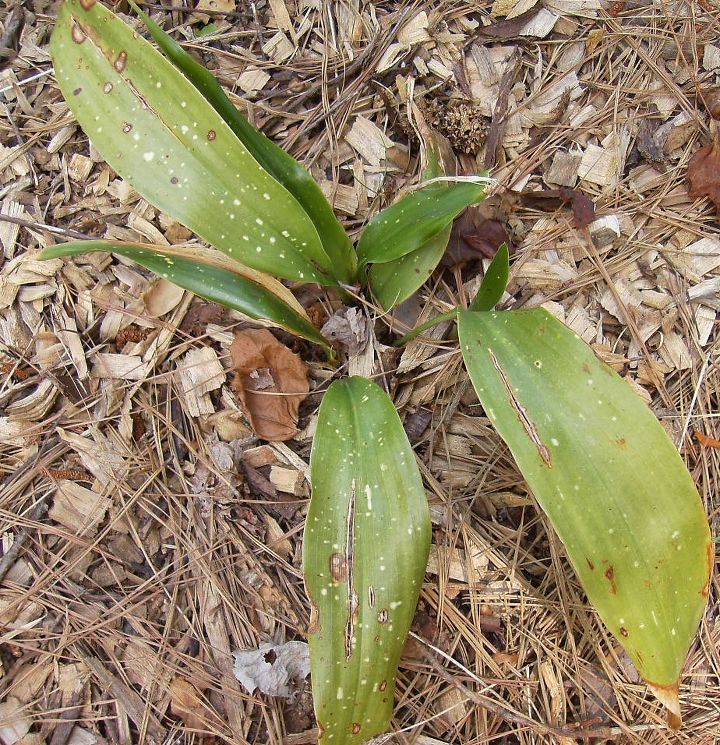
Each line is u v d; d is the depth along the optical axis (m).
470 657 0.52
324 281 0.51
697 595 0.42
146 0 0.61
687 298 0.58
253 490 0.54
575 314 0.58
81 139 0.60
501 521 0.55
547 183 0.59
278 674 0.50
